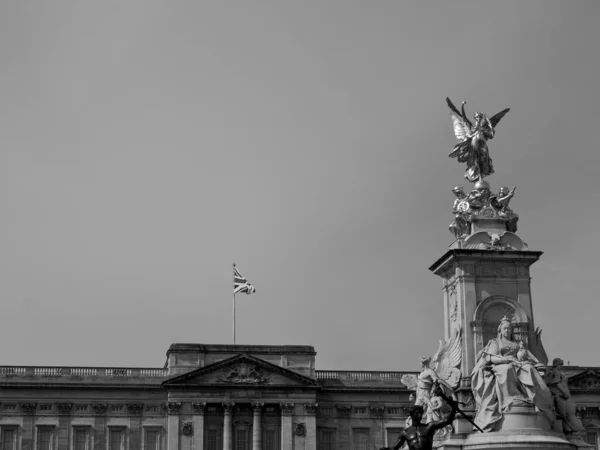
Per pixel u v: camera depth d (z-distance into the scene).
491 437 62.91
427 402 68.06
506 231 73.88
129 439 152.12
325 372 159.50
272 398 153.62
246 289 157.88
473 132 75.62
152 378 154.50
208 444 152.12
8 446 149.75
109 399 153.12
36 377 152.38
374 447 157.00
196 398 152.25
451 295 74.25
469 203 74.75
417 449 32.06
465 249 72.31
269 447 153.00
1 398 150.88
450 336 74.06
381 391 158.50
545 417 63.81
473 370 66.94
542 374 65.62
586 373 156.38
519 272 72.88
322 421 157.12
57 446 150.62
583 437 66.69
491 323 71.81
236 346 155.62
